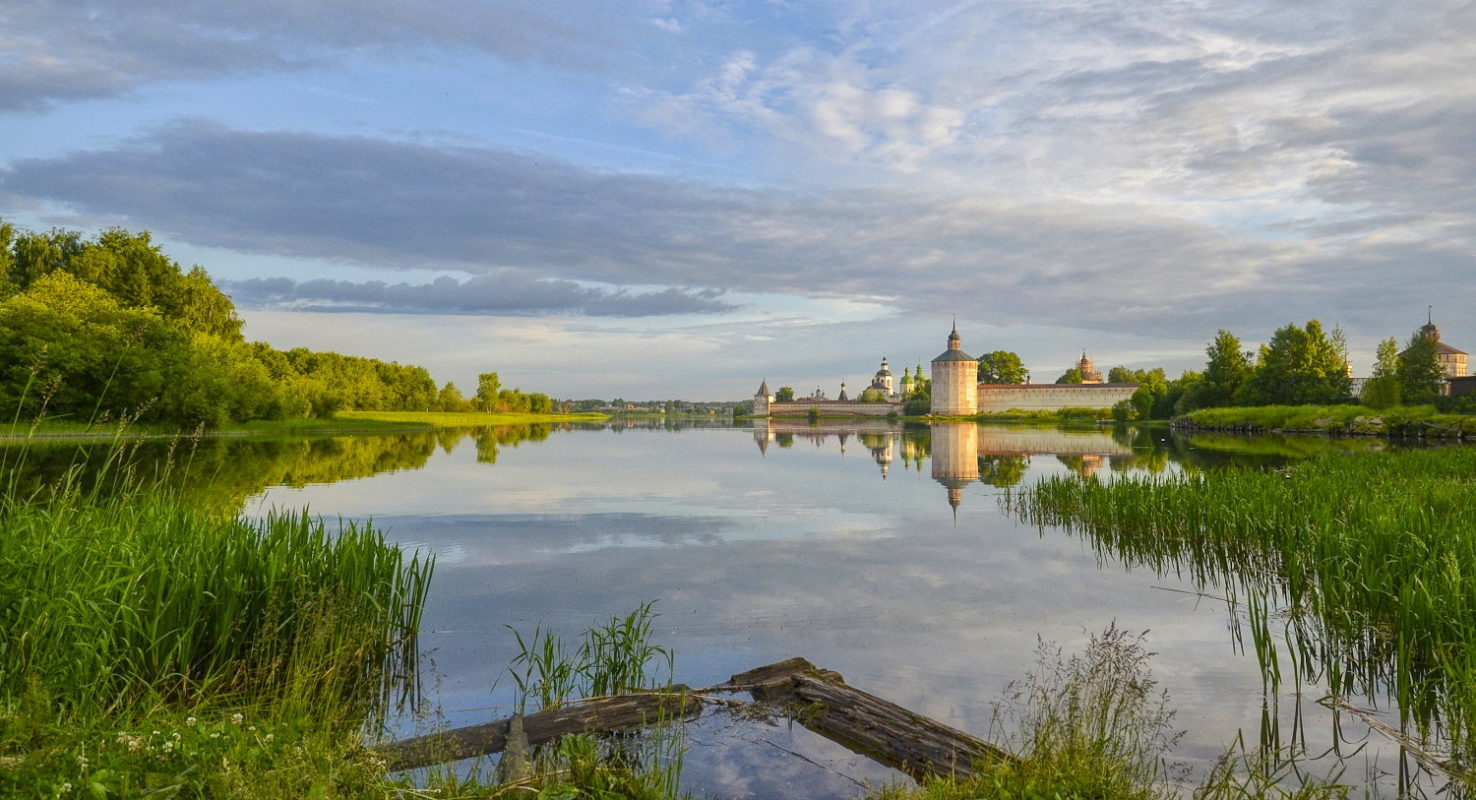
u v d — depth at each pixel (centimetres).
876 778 586
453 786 492
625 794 498
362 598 883
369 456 3981
